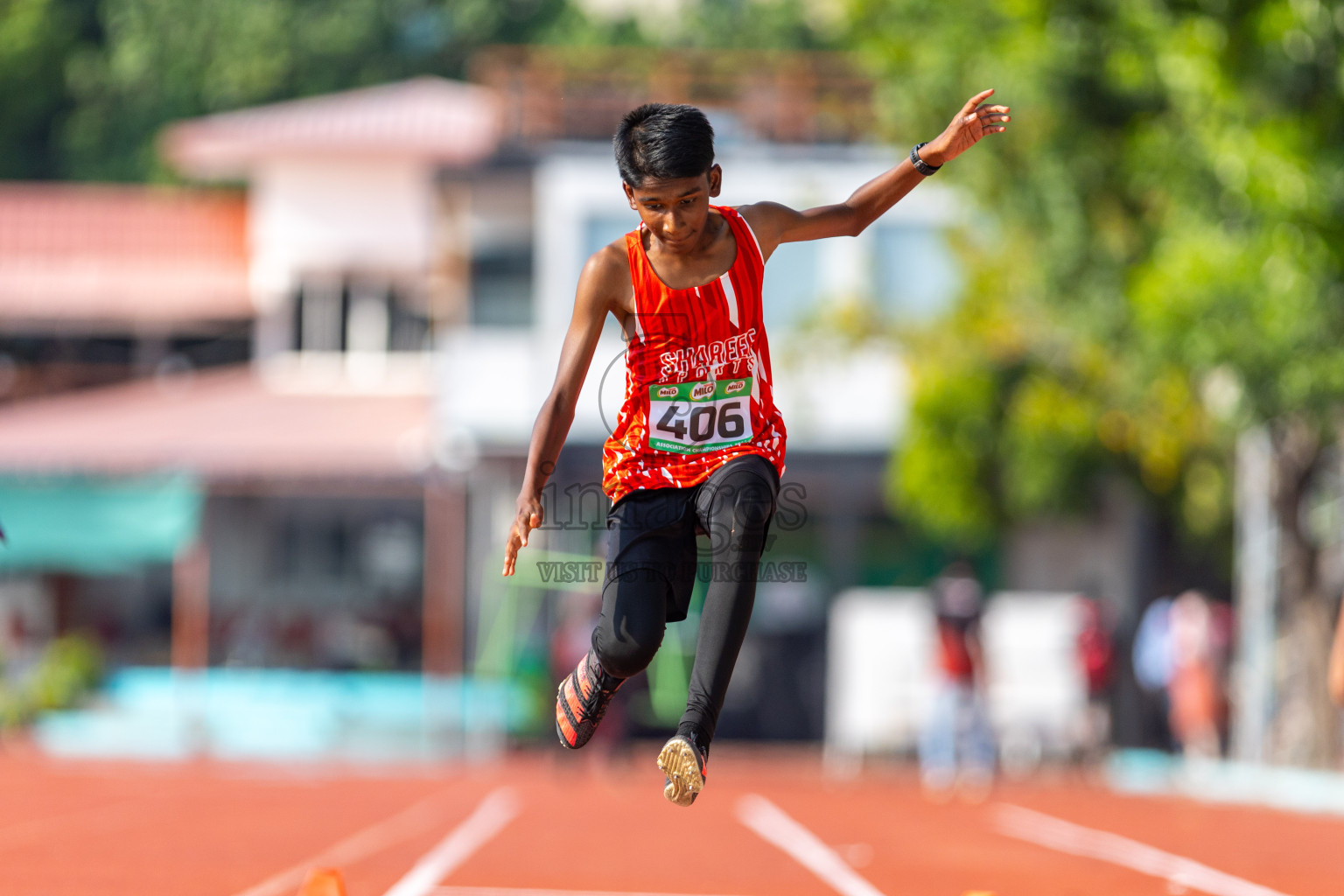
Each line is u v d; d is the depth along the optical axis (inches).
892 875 1114.1
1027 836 1502.2
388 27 5634.8
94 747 3134.8
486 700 3294.8
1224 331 1920.5
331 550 4077.3
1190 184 2071.9
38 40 5531.5
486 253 3627.0
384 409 3681.1
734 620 599.2
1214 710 2711.6
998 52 2257.6
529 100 3575.3
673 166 584.7
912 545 3627.0
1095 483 3159.5
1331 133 1914.4
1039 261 2591.0
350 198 4067.4
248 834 1359.5
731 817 1711.4
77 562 3786.9
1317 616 2378.2
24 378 4099.4
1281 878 1130.0
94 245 4284.0
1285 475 2389.3
